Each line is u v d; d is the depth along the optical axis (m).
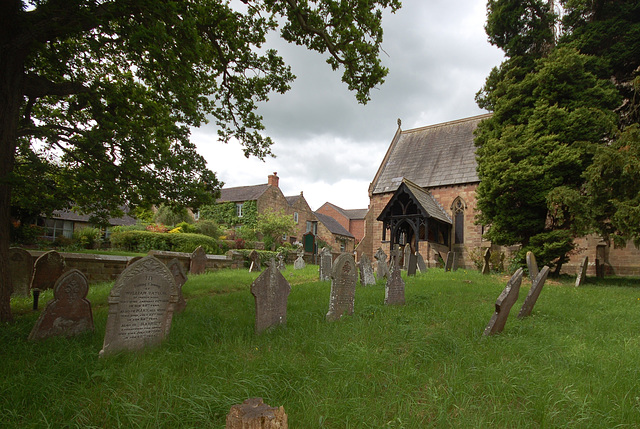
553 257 17.17
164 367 4.18
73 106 8.05
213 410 3.21
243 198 39.81
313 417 3.10
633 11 18.98
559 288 12.69
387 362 4.45
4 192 6.46
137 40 6.27
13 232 18.77
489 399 3.60
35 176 7.69
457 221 28.19
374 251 31.67
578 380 4.00
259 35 10.26
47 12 5.92
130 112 8.55
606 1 19.86
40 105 9.12
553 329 6.27
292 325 6.45
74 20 6.30
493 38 22.84
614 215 12.82
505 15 21.53
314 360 4.41
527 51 21.73
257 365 4.19
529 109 19.00
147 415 3.06
